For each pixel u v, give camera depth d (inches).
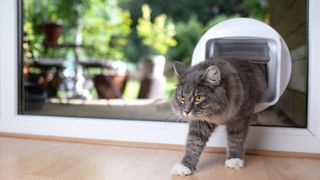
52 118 76.5
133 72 204.7
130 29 236.4
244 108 55.8
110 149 68.1
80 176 50.7
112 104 134.3
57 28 160.4
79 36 196.4
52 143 71.9
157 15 238.8
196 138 55.2
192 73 54.4
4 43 77.4
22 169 53.2
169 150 68.6
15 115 78.1
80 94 153.2
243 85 55.4
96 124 74.1
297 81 74.5
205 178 50.9
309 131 66.3
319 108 65.6
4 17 76.9
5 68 77.6
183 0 233.6
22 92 81.6
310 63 66.1
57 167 54.7
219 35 59.7
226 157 60.9
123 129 73.0
